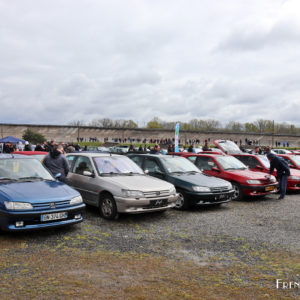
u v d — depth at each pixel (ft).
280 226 22.36
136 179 24.27
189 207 28.89
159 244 17.75
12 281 12.46
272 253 16.60
